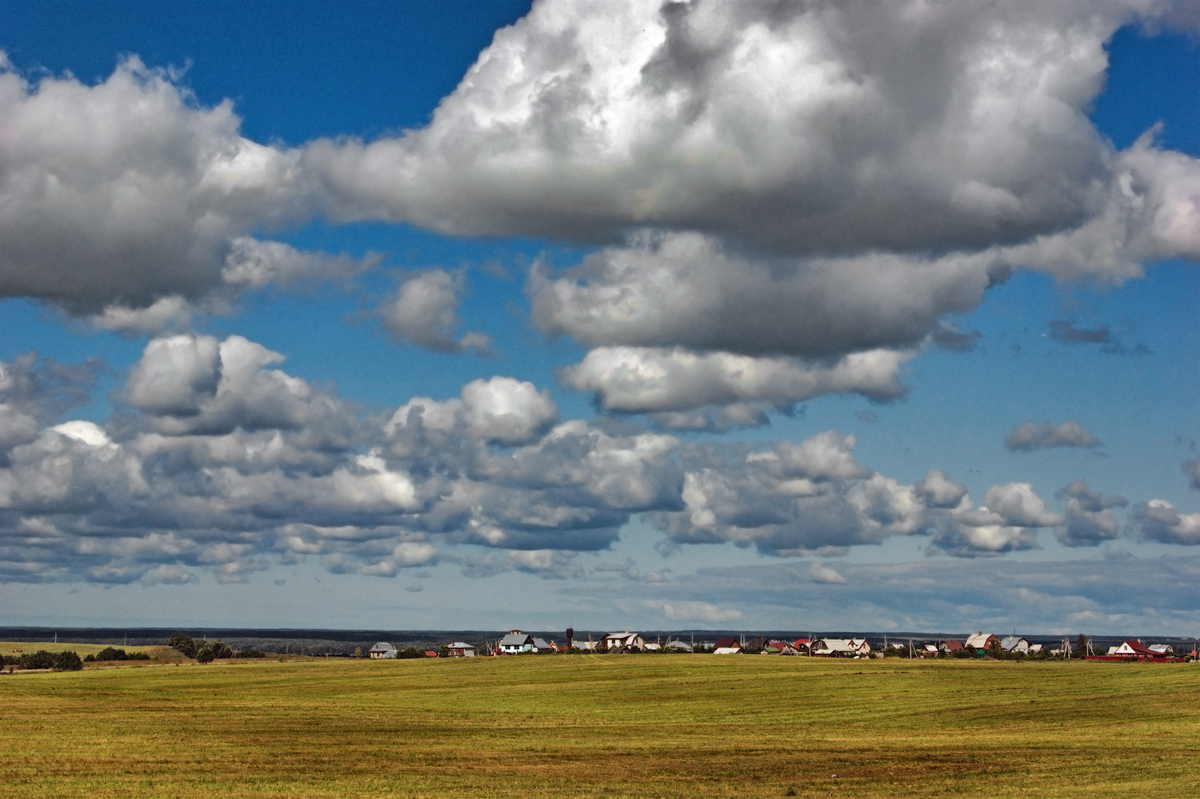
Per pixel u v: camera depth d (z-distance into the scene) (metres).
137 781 54.25
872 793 51.09
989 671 140.62
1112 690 106.62
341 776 56.94
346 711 96.75
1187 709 88.44
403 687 131.88
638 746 70.62
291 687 132.25
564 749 69.00
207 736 74.38
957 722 85.44
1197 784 51.44
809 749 68.50
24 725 79.44
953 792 50.84
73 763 60.00
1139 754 62.66
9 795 49.97
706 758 64.56
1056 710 90.88
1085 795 48.78
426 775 57.47
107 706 98.69
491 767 60.72
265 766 60.22
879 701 104.06
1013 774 56.28
